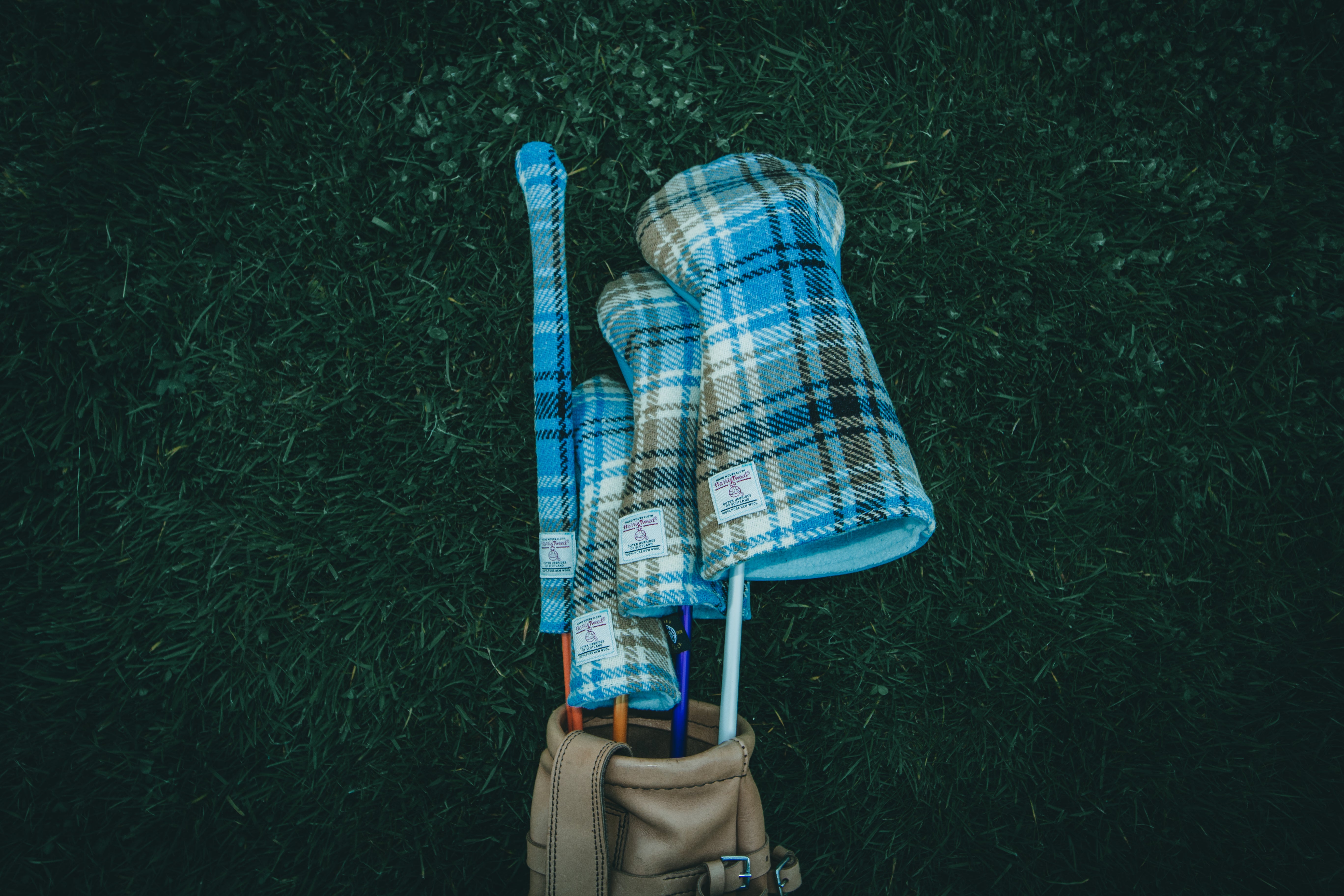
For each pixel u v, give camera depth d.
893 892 1.13
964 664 1.16
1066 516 1.21
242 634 1.11
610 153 1.19
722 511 0.72
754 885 0.74
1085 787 1.16
